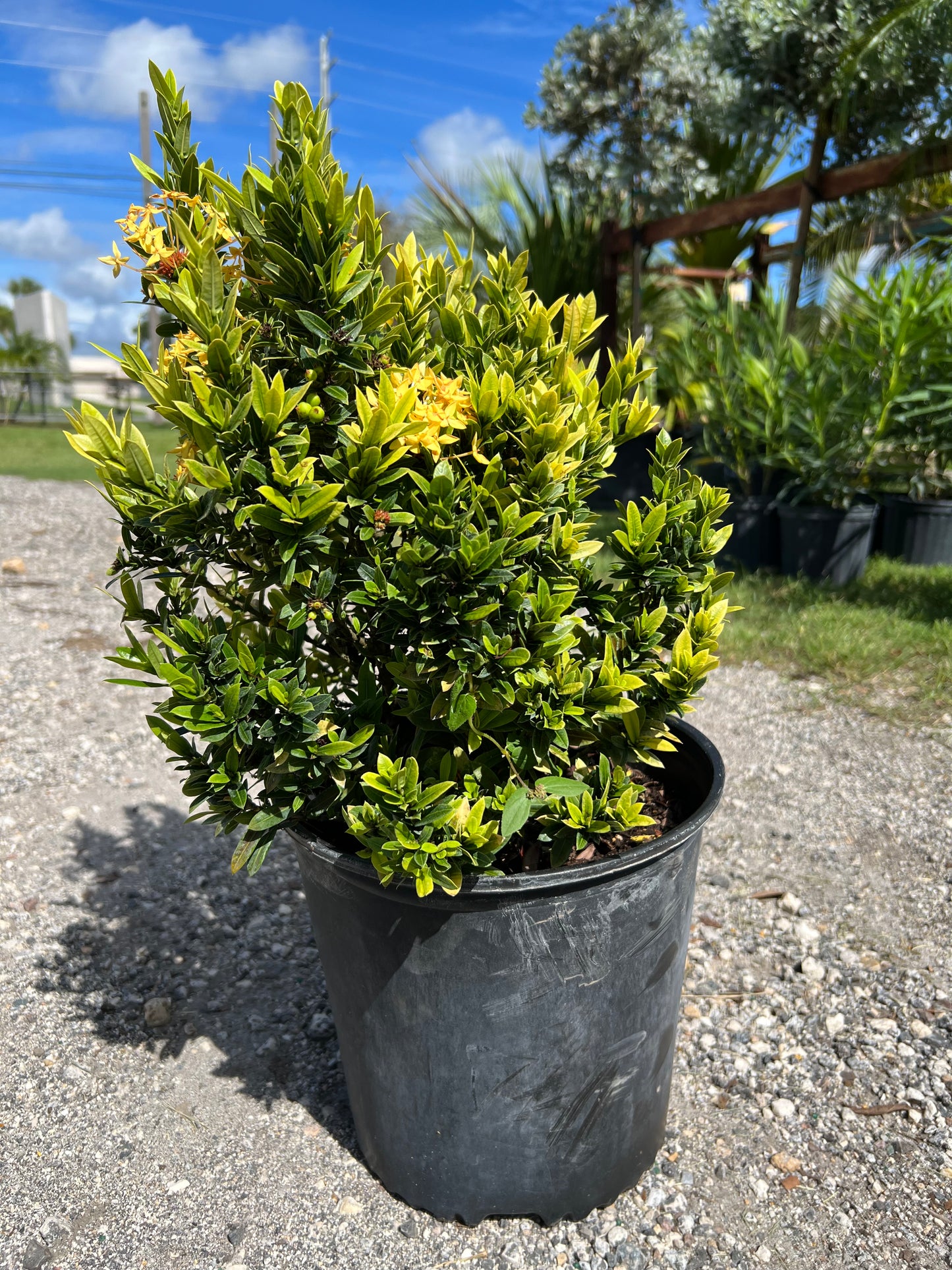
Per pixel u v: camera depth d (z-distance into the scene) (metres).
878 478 6.64
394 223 10.10
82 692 4.25
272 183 1.22
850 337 5.85
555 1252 1.67
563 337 1.61
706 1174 1.84
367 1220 1.73
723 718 3.98
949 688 4.11
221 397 1.21
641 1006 1.59
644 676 1.57
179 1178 1.82
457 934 1.42
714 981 2.40
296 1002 2.34
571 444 1.42
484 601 1.30
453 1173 1.65
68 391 23.31
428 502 1.33
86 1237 1.69
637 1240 1.70
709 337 6.43
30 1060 2.13
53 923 2.63
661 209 8.80
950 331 5.23
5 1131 1.92
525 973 1.44
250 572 1.48
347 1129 1.96
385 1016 1.56
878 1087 2.03
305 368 1.34
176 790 3.44
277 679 1.31
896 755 3.57
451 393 1.35
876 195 6.70
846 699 4.08
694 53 8.50
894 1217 1.72
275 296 1.31
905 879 2.79
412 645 1.36
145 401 21.62
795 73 6.29
